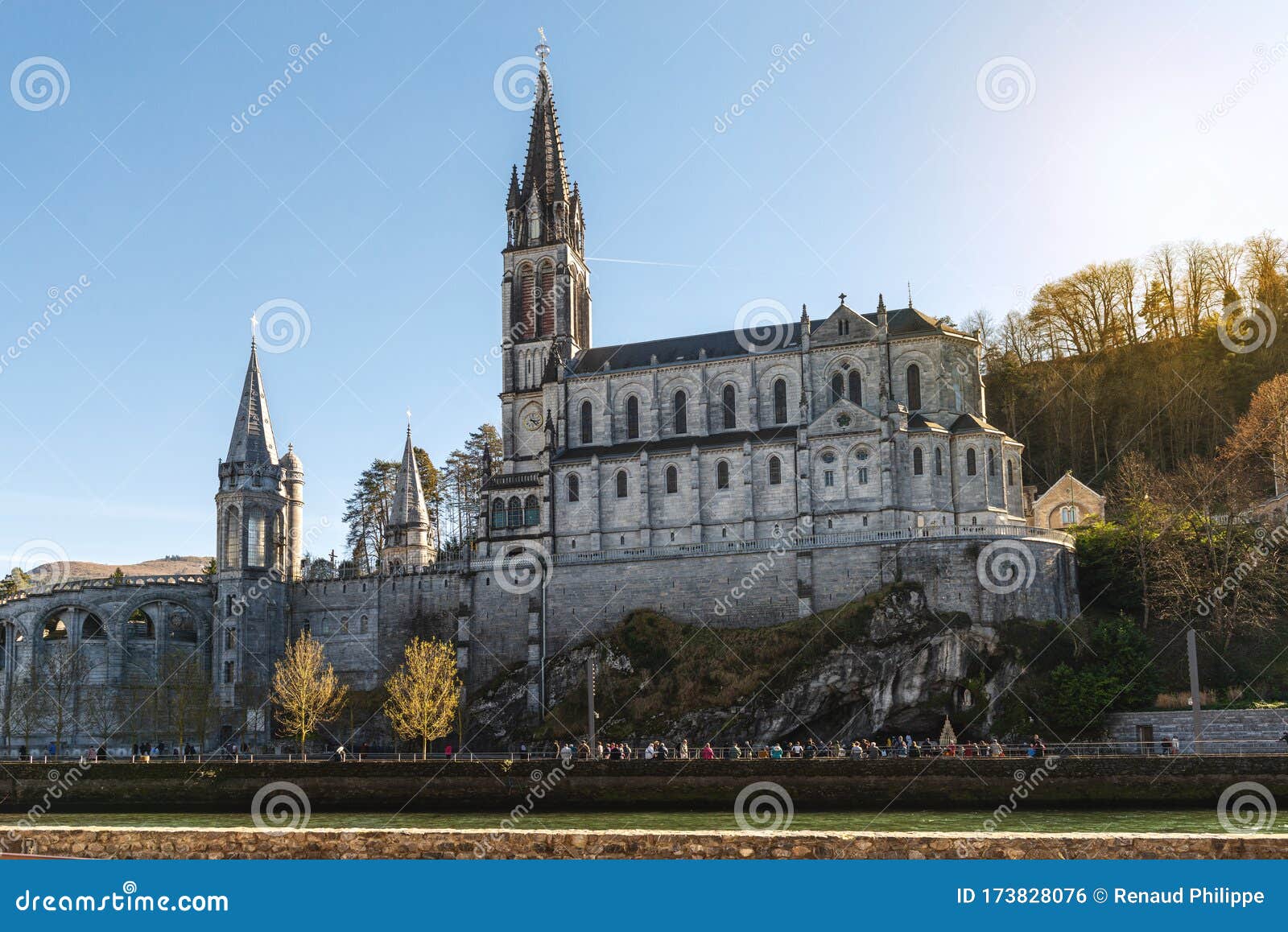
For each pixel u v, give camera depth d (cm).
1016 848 4225
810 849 4291
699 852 4338
